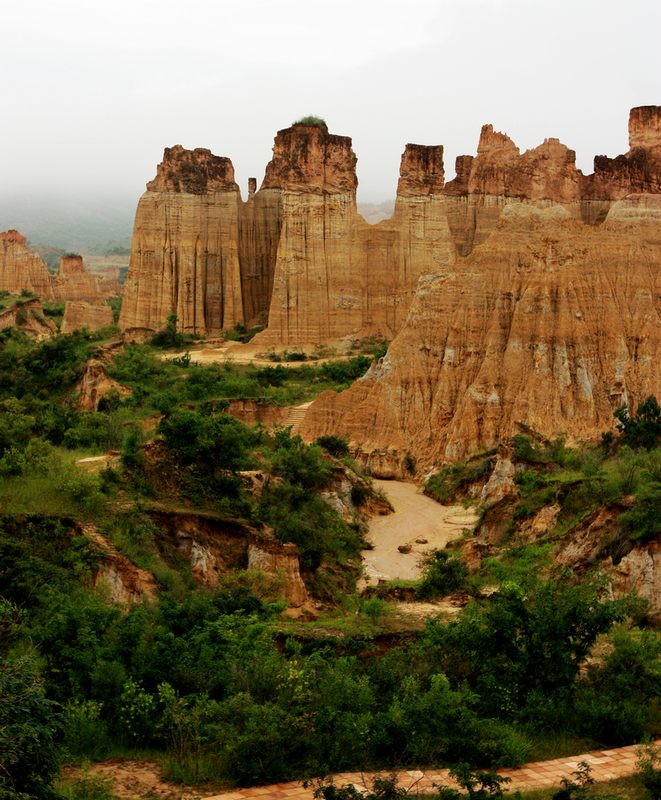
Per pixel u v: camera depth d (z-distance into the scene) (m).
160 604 32.62
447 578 43.25
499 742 23.89
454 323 82.00
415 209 118.94
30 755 19.55
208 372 98.94
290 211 116.44
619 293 82.94
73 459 49.81
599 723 25.80
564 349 78.88
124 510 40.66
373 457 78.25
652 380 80.06
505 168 126.50
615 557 41.00
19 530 37.28
